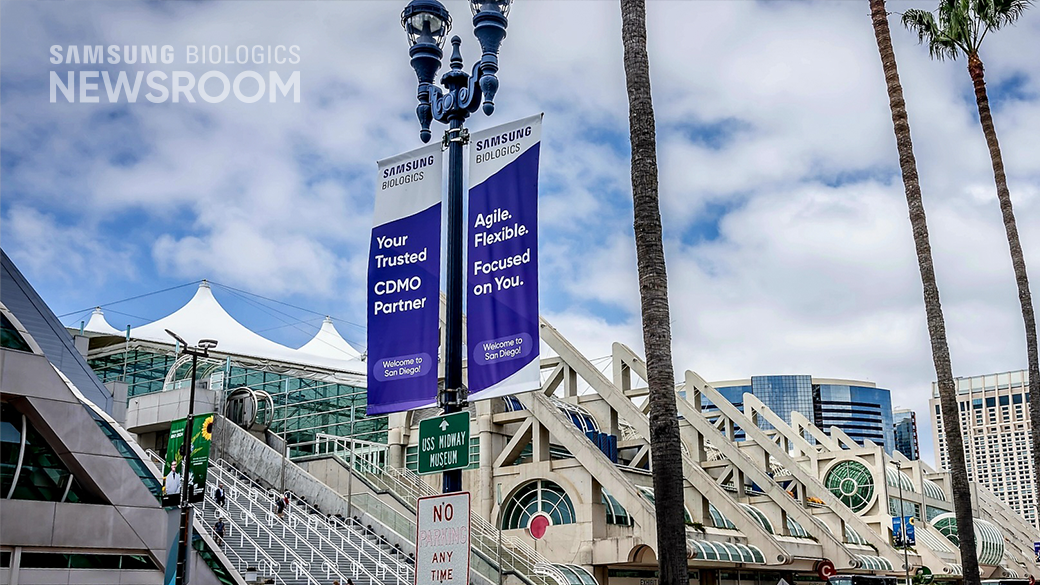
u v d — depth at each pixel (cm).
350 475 4912
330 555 4003
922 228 2695
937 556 6706
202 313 7394
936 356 2631
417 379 1658
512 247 1619
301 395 6525
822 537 5553
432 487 5112
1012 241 3091
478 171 1688
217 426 5628
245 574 3428
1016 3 3056
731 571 5456
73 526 2638
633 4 1755
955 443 2572
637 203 1666
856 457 7019
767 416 7719
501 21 1755
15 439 2619
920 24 3216
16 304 2916
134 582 2761
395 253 1742
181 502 2861
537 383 1537
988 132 3173
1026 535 8856
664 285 1623
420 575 1373
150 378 6800
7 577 2497
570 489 4816
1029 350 3006
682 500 1529
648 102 1711
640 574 4959
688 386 7125
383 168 1806
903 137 2759
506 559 4306
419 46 1838
